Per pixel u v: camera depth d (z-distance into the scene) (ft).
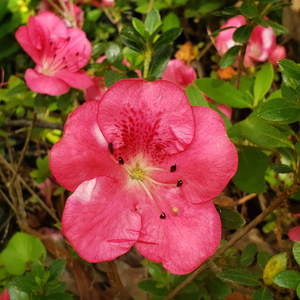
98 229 0.32
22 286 0.39
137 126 0.33
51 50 0.55
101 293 0.51
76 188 0.32
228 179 0.33
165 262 0.33
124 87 0.32
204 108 0.33
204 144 0.33
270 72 0.50
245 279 0.37
